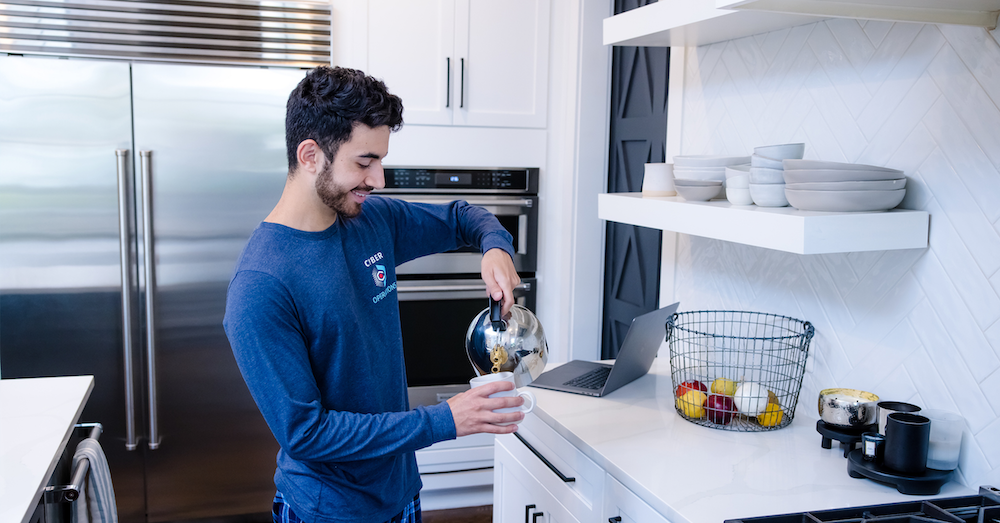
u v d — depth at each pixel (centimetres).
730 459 149
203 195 268
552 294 318
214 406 279
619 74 292
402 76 293
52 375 265
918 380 149
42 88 253
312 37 283
